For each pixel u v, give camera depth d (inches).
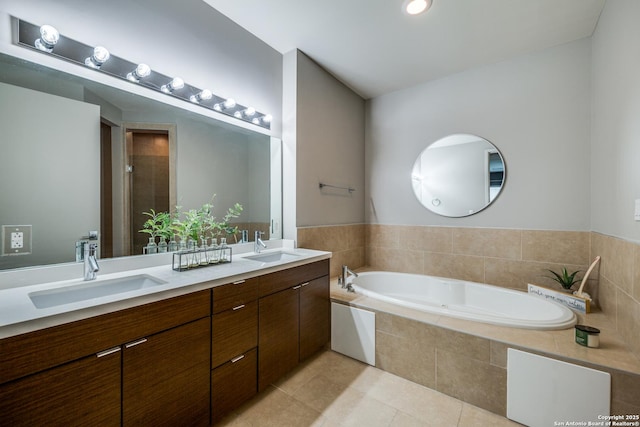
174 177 70.5
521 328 65.0
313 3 73.4
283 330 69.8
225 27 81.4
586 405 51.2
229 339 56.4
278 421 58.1
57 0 51.7
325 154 108.7
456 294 102.2
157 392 44.6
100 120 57.7
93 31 56.2
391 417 59.4
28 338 32.4
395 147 124.1
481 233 103.4
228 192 83.2
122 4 60.5
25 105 48.6
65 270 51.6
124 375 40.7
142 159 64.6
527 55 94.5
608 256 70.0
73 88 53.9
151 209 66.0
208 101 76.9
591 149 83.7
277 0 73.1
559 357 53.7
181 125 71.8
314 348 80.8
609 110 68.6
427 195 115.4
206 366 52.0
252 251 88.8
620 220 61.7
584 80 85.4
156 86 66.0
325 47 93.6
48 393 33.9
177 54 70.4
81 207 55.0
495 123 100.3
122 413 40.5
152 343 43.9
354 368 78.0
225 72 81.4
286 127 98.0
